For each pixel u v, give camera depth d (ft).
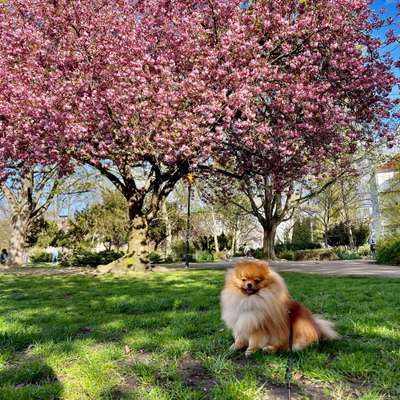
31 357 13.08
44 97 39.17
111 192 120.16
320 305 21.68
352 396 9.38
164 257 102.42
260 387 9.72
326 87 42.55
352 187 125.90
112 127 42.32
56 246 142.61
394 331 14.97
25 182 84.58
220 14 45.03
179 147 40.73
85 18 45.01
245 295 12.64
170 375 10.85
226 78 40.75
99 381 10.42
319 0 44.68
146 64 42.16
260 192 90.89
